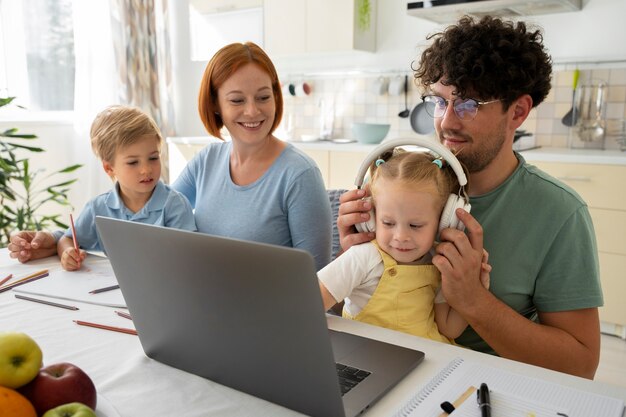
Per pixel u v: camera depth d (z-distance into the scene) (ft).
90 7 12.48
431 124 11.66
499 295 3.83
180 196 5.47
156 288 2.69
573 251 3.67
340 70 12.81
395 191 3.60
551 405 2.44
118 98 13.29
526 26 3.86
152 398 2.62
